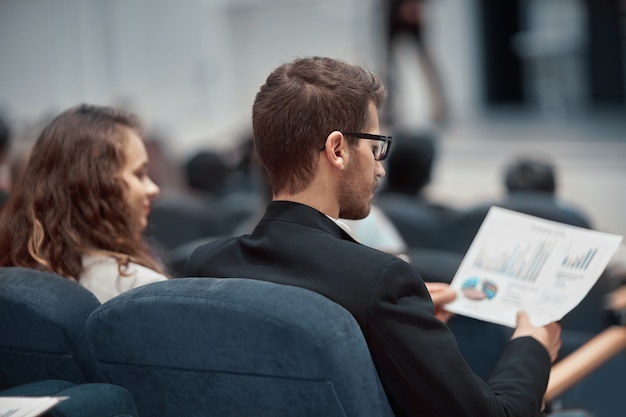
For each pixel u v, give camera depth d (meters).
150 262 2.24
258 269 1.65
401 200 4.06
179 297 1.50
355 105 1.67
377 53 11.35
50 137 2.17
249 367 1.47
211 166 5.55
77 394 1.52
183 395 1.57
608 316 2.96
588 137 10.22
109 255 2.12
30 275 1.78
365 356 1.45
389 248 2.87
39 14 13.47
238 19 13.05
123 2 13.32
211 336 1.48
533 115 13.00
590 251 1.88
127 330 1.56
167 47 13.30
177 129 13.15
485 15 14.45
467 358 2.50
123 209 2.19
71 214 2.14
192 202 4.45
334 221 1.68
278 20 12.78
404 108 11.40
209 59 13.11
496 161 9.41
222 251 1.76
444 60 12.73
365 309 1.51
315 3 12.37
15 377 1.80
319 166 1.67
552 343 1.85
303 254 1.60
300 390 1.45
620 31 12.31
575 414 2.19
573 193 7.80
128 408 1.55
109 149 2.17
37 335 1.71
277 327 1.42
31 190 2.15
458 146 10.28
